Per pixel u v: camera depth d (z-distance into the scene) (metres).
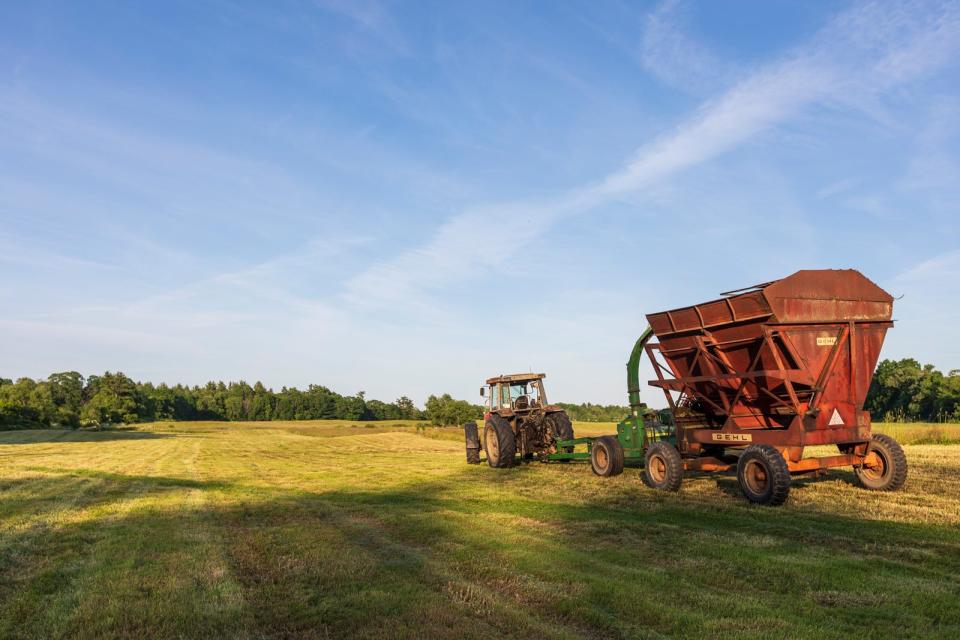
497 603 4.72
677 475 10.30
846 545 6.41
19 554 6.52
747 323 9.66
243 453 23.97
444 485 12.05
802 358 9.35
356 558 6.18
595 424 35.97
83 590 5.16
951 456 14.16
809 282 9.44
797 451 9.27
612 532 7.22
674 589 4.99
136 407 88.88
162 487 12.47
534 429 15.34
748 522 7.69
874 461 9.75
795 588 5.00
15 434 44.84
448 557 6.22
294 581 5.43
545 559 5.94
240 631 4.22
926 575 5.32
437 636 4.09
